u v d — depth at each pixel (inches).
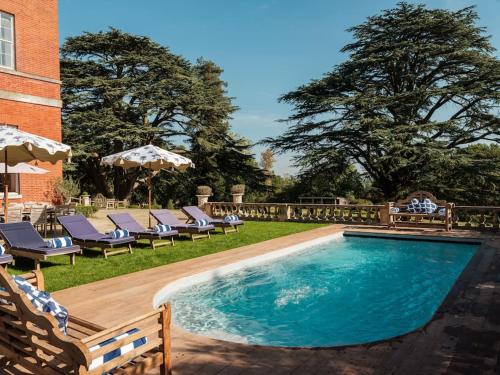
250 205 735.1
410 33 1019.3
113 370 120.5
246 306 269.3
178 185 1423.5
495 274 290.4
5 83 532.7
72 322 145.6
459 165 923.4
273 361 154.3
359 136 1024.9
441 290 309.0
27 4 559.2
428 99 1033.5
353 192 1149.7
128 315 210.2
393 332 226.8
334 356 157.8
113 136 1112.8
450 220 537.0
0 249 292.2
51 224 513.7
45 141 346.9
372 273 360.2
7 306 126.8
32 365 123.2
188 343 173.0
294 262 403.5
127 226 447.5
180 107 1226.6
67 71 1187.9
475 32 1002.1
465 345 165.5
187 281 292.5
